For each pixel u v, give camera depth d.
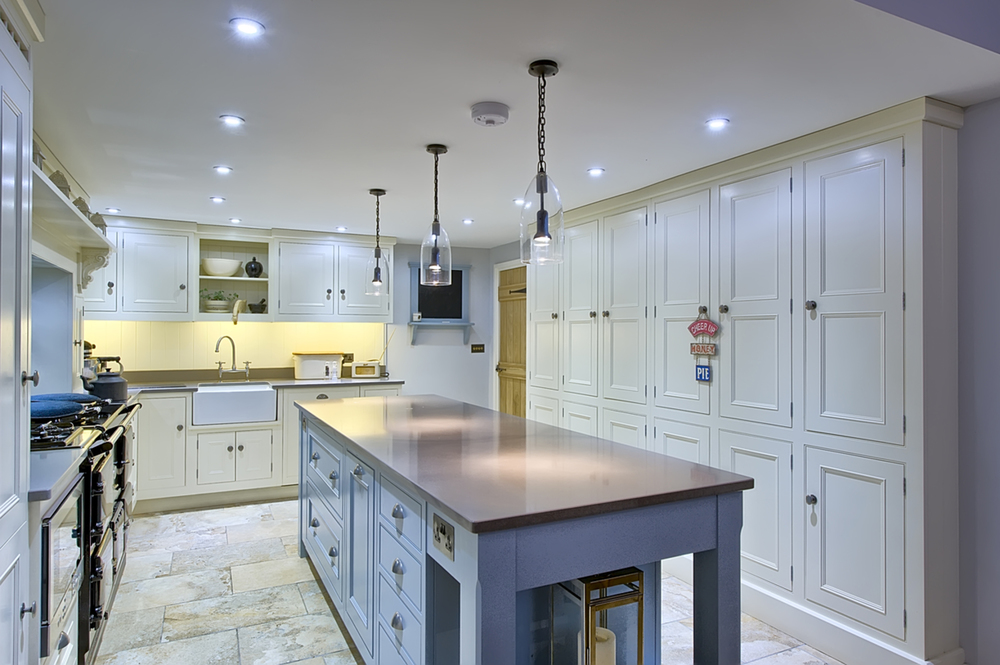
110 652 2.53
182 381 5.04
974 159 2.28
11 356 1.50
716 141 2.69
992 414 2.24
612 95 2.17
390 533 2.04
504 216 4.47
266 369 5.34
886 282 2.34
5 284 1.44
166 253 4.68
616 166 3.10
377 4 1.56
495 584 1.46
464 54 1.85
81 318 3.73
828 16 1.61
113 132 2.57
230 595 3.09
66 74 2.00
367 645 2.28
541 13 1.61
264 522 4.25
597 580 1.71
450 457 2.09
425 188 3.60
